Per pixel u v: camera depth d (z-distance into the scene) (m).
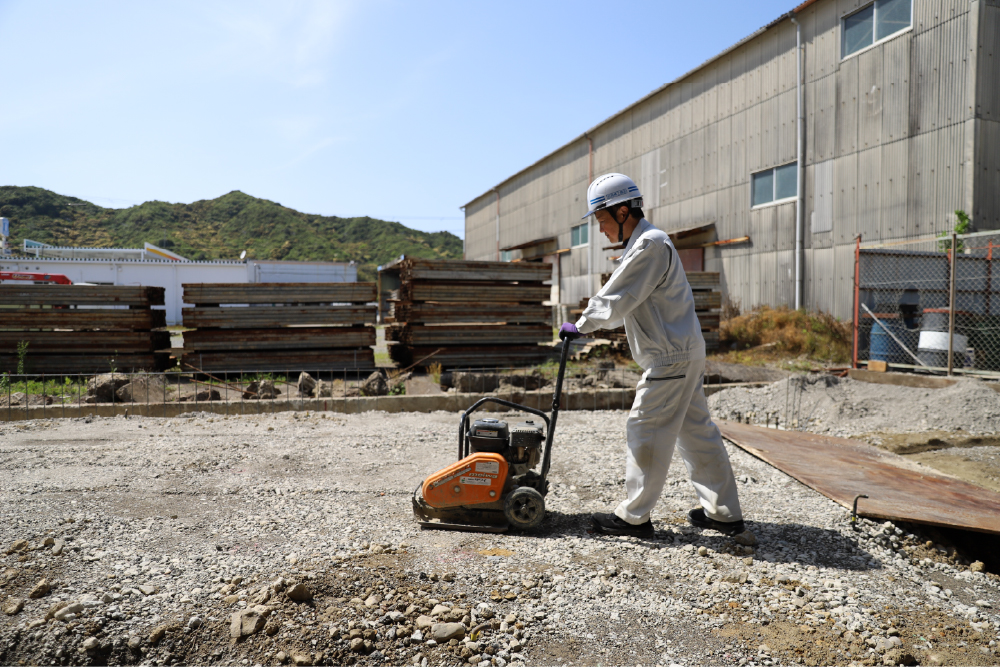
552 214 27.25
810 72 14.10
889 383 8.86
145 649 2.21
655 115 19.67
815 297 14.05
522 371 10.20
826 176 13.76
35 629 2.24
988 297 10.88
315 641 2.24
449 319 11.41
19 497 3.69
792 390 7.85
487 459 3.42
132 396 7.27
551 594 2.69
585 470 4.73
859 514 3.63
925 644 2.42
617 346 12.61
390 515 3.64
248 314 10.41
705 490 3.44
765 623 2.53
